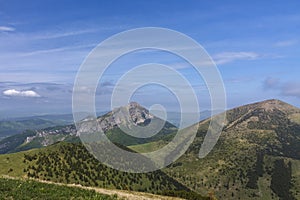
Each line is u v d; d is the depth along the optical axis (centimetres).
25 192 3419
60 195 3497
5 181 3853
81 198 3500
